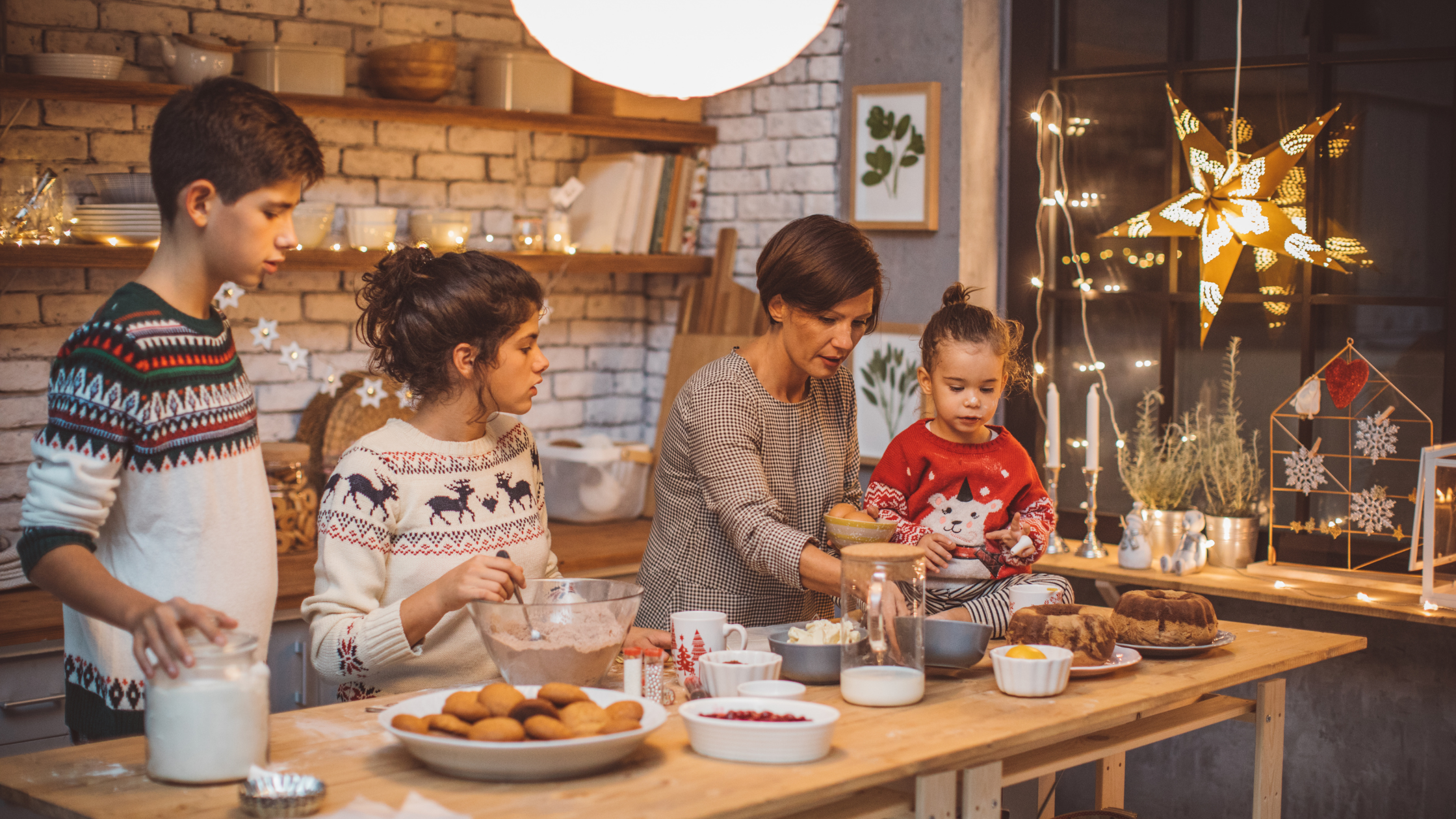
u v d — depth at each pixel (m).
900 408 3.62
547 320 4.02
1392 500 3.02
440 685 1.86
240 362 1.74
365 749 1.47
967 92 3.47
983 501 2.21
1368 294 3.05
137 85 3.00
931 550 2.07
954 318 2.21
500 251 3.77
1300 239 2.96
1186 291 3.31
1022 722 1.57
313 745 1.48
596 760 1.34
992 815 1.56
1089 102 3.45
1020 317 3.54
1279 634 2.12
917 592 1.67
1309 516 3.13
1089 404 3.17
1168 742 3.37
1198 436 3.23
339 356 3.66
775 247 2.02
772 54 2.05
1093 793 3.46
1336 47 3.05
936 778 1.48
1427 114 2.94
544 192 4.02
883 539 1.88
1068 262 3.50
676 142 4.02
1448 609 2.63
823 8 2.04
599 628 1.62
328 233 3.38
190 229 1.60
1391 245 3.01
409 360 1.84
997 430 2.28
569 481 3.77
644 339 4.29
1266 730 2.09
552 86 3.71
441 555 1.85
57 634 2.62
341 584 1.79
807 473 2.18
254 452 1.72
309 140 1.64
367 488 1.81
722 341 3.91
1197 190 3.11
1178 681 1.78
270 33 3.45
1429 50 2.90
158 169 1.59
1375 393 3.05
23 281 3.10
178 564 1.61
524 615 1.60
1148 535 3.18
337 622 1.75
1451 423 2.92
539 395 4.04
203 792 1.34
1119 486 3.47
